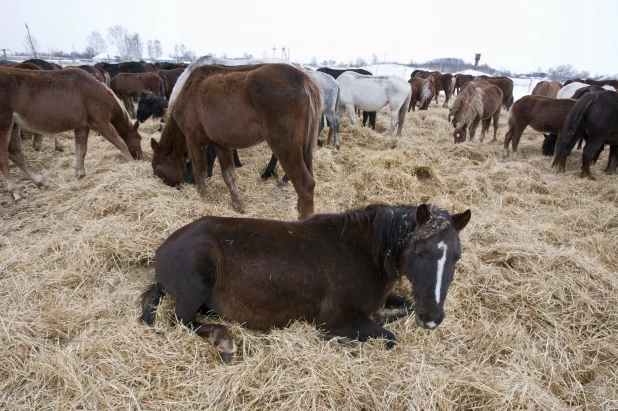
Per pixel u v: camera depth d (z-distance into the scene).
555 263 3.23
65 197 4.45
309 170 3.89
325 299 2.42
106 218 3.68
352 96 8.84
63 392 1.92
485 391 1.99
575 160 7.52
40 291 2.73
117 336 2.23
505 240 3.73
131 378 2.00
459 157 7.43
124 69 16.56
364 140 8.31
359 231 2.50
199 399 1.94
